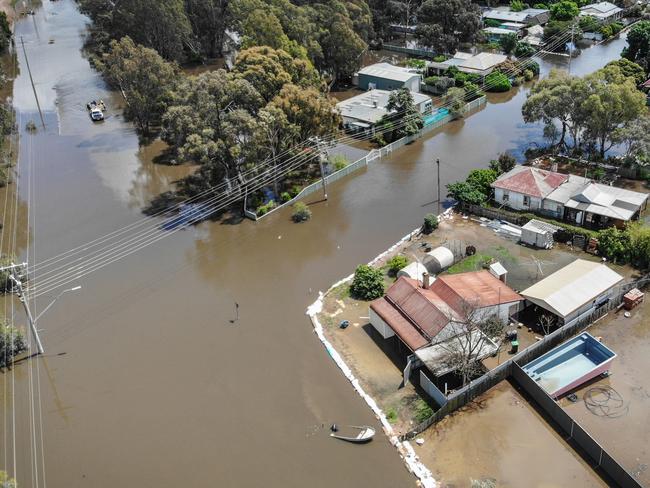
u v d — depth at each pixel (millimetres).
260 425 44000
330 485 38969
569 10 130375
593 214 62844
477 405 43750
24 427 45719
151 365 50625
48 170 89625
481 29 127000
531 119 77375
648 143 67562
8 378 50438
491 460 39469
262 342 52156
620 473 36719
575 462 38875
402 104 89562
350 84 116125
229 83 71812
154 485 40281
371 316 52219
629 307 51438
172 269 63812
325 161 83875
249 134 70188
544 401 42469
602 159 75438
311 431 43094
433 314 48156
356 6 117000
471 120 96188
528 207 67062
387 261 61125
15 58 150000
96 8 131250
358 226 68812
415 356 46562
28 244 70062
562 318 48438
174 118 71812
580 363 46000
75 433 44844
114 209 77062
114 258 66312
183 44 136625
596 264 53812
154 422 45125
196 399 46812
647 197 63750
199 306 57531
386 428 42438
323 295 57281
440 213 69500
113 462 42219
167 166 88938
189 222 72875
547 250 60781
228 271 62781
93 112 107000
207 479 40312
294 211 72938
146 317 56562
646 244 55719
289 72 81750
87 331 55250
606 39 129500
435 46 122062
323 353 50250
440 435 41625
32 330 55250
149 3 113125
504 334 49562
